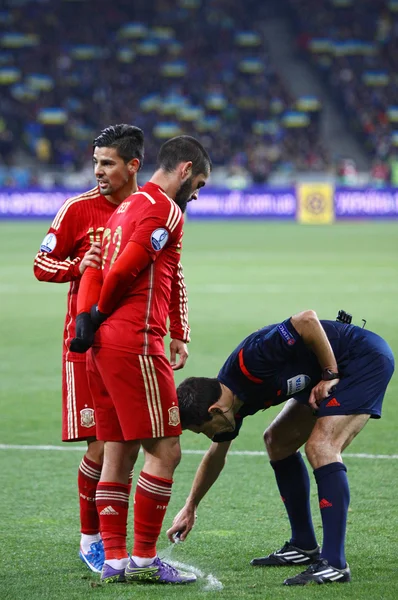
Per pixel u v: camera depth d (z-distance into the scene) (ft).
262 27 633.61
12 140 506.89
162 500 49.32
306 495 53.42
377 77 585.22
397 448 81.30
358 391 49.57
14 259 274.57
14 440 84.43
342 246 318.04
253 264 260.62
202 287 207.21
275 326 49.85
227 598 46.01
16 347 133.49
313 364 49.80
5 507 64.34
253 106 557.33
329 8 634.02
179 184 50.19
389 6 632.38
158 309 49.29
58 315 166.61
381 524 59.62
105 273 49.80
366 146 544.62
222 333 142.92
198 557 53.98
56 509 63.93
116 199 55.77
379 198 445.37
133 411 48.47
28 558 53.52
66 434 54.49
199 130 531.91
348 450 80.74
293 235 367.86
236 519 61.57
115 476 50.60
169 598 46.11
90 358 50.08
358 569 50.72
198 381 49.75
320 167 508.12
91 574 50.83
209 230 394.32
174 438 49.96
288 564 52.70
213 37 606.55
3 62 561.43
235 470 74.64
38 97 538.88
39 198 440.86
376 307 172.14
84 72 561.02
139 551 49.11
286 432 53.06
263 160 500.74
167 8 620.90
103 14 608.60
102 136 54.44
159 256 49.14
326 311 166.40
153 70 573.33
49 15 596.29
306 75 598.34
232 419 49.88
